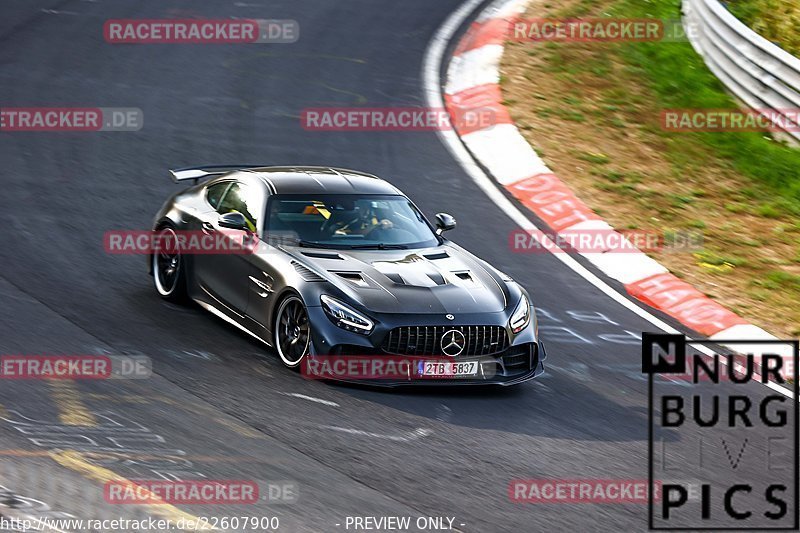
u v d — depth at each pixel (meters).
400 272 32.12
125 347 31.58
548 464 26.80
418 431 27.86
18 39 67.06
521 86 65.12
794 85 59.31
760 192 54.81
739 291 43.56
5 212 42.91
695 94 65.19
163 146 52.88
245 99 60.72
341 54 69.88
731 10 73.56
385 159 54.00
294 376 30.72
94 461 23.84
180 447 25.12
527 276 42.84
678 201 52.31
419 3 82.69
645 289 43.22
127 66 64.25
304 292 30.73
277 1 80.69
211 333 33.69
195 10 76.88
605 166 55.22
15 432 24.83
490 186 52.28
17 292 35.09
